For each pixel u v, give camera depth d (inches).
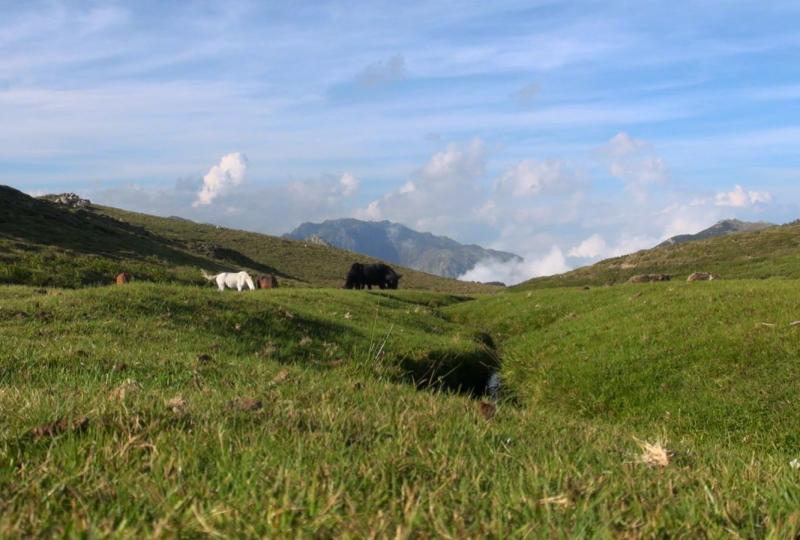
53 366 345.7
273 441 144.4
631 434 238.5
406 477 127.6
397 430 168.9
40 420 155.6
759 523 108.8
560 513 105.3
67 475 116.8
